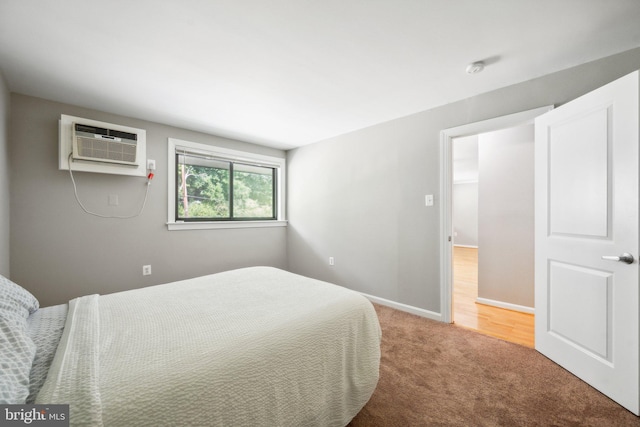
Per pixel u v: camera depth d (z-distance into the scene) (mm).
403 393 1493
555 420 1292
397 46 1620
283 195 4090
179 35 1488
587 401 1418
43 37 1485
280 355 972
